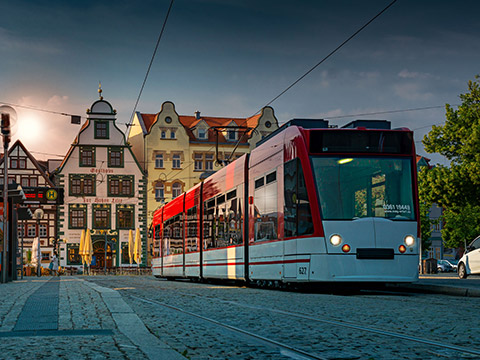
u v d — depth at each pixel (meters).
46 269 50.84
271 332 7.39
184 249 26.42
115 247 61.94
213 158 65.94
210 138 66.38
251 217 17.98
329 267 13.72
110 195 62.16
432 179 32.88
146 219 62.88
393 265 13.90
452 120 32.91
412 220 14.20
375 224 13.95
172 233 29.28
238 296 13.71
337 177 14.24
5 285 22.20
